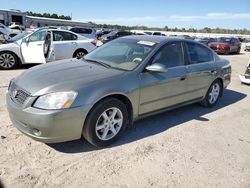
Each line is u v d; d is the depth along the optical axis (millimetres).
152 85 3869
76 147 3453
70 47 8961
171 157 3377
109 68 3822
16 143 3443
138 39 4547
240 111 5469
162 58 4133
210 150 3645
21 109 3049
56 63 4160
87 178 2846
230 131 4352
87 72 3580
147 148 3557
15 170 2889
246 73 8148
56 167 2998
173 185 2832
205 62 5078
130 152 3426
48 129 2975
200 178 2988
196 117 4875
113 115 3498
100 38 26906
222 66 5496
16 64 8664
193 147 3686
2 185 2635
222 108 5586
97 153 3348
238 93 7094
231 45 20953
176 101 4473
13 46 8492
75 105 3055
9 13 39344
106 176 2902
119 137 3676
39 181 2740
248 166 3314
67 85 3133
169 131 4152
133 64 3865
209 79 5133
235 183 2949
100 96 3230
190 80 4602
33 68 3939
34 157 3166
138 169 3068
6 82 6730
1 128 3846
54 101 2986
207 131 4273
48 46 8562
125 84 3523
